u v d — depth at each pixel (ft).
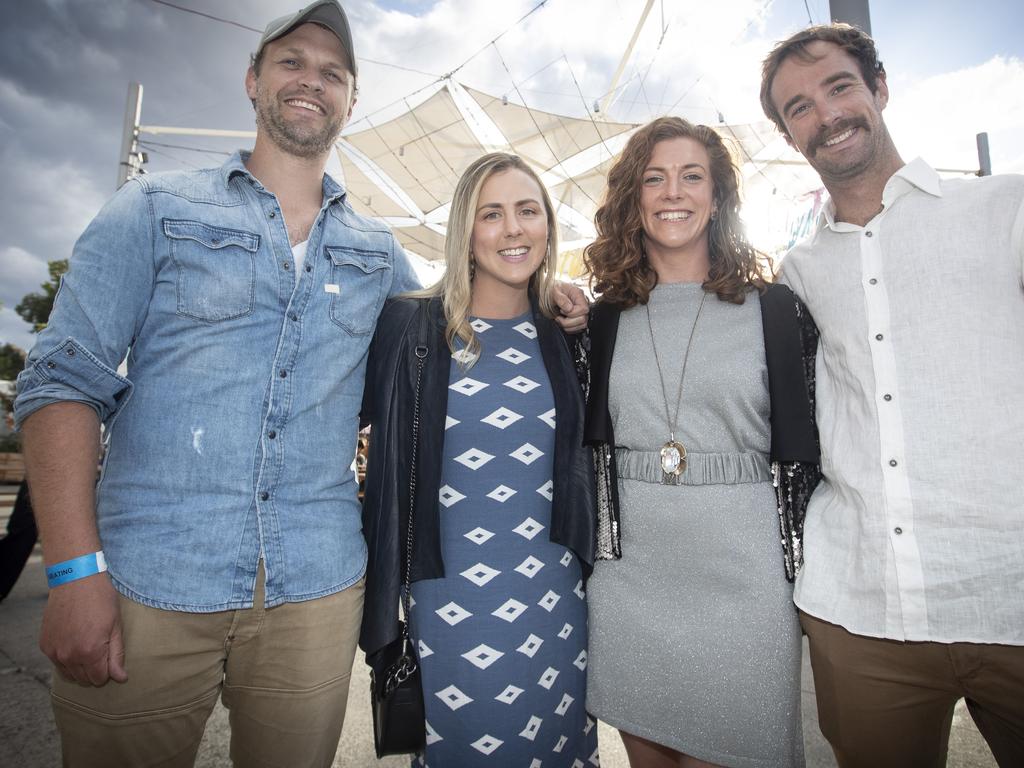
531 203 6.31
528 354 6.53
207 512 4.50
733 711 5.40
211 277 4.71
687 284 6.57
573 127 62.95
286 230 5.13
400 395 5.99
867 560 4.99
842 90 5.63
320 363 5.09
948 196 5.12
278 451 4.80
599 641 6.04
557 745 5.88
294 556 4.76
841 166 5.64
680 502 5.78
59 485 4.13
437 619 5.71
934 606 4.72
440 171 73.46
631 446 6.21
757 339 6.07
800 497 5.79
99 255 4.42
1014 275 4.81
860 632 4.98
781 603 5.51
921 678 4.92
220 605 4.45
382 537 5.62
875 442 5.07
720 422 5.96
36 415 4.19
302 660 4.83
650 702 5.68
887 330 5.14
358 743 8.91
